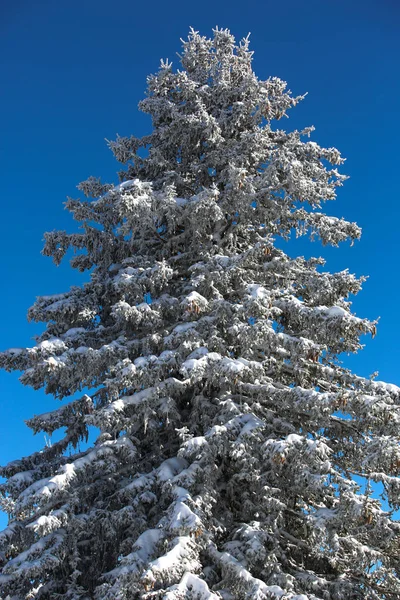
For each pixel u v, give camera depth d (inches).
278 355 439.2
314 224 535.2
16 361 483.5
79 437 511.8
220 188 601.9
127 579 322.3
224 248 547.5
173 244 555.5
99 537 408.8
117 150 609.0
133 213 469.1
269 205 510.6
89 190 557.0
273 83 604.4
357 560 354.0
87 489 419.5
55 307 504.4
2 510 397.7
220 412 412.5
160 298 476.7
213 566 353.1
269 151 567.2
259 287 404.2
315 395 371.6
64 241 546.0
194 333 418.3
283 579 332.2
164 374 418.9
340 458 453.7
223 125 593.9
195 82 610.5
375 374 383.6
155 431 449.7
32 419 478.0
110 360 441.4
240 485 412.8
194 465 370.9
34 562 366.0
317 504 435.8
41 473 484.4
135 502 391.2
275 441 352.2
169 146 630.5
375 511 326.6
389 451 331.9
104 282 534.0
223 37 662.5
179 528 323.9
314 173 545.6
